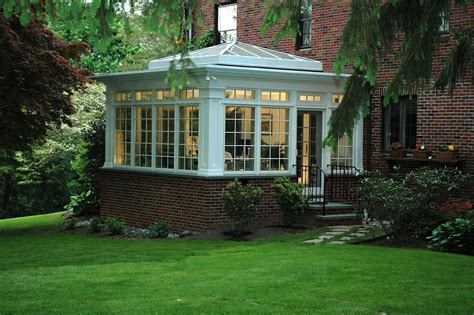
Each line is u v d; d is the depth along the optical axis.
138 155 18.75
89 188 22.92
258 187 15.93
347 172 18.44
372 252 12.50
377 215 14.55
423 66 8.44
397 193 14.16
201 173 16.27
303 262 11.34
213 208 16.14
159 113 17.91
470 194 16.66
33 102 17.28
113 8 8.56
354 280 9.84
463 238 13.01
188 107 16.94
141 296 9.04
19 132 18.80
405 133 18.50
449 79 9.56
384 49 8.99
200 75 16.14
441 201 16.75
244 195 15.16
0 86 17.22
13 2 8.81
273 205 17.09
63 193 36.09
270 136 17.16
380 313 7.94
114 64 34.00
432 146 17.62
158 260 12.29
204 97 16.22
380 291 9.09
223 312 7.97
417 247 13.83
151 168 18.14
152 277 10.44
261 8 22.39
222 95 16.27
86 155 22.80
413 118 18.31
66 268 11.57
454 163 16.77
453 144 17.17
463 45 9.46
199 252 13.06
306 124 18.14
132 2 8.78
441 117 17.41
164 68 18.03
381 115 18.77
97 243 15.22
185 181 16.72
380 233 15.28
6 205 36.00
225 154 16.48
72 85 19.08
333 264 11.12
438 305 8.29
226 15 23.98
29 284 10.07
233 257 12.16
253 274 10.40
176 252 13.16
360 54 8.08
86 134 23.17
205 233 15.70
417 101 17.97
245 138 16.77
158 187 17.72
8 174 33.72
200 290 9.32
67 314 8.05
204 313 7.94
